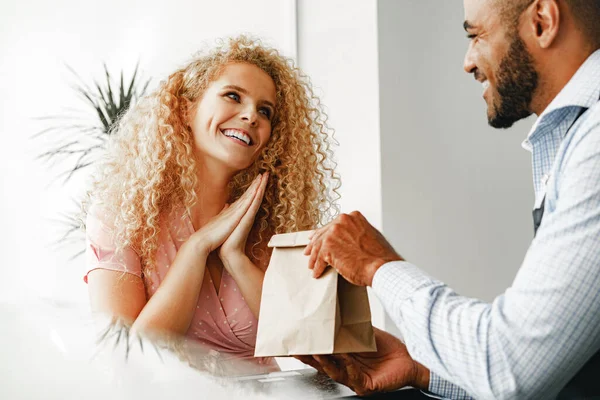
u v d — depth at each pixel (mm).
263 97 1600
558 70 1002
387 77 2666
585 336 774
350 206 2697
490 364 803
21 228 3783
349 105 2721
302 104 1712
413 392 1036
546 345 778
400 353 1045
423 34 2803
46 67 3805
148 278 1494
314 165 1739
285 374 1074
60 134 3773
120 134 1626
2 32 3854
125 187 1531
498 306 814
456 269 2824
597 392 875
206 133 1557
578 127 894
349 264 955
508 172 3053
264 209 1653
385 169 2631
